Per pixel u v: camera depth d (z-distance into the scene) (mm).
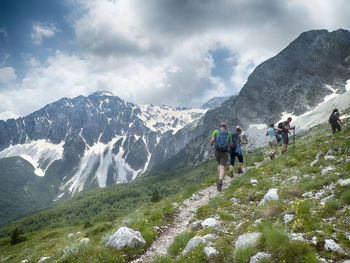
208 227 6969
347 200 5551
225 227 6789
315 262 3746
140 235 7750
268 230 4949
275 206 6570
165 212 10188
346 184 6176
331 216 5191
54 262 7289
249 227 5980
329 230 4617
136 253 6871
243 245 4898
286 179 9656
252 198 8742
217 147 11273
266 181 10016
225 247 5285
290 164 11992
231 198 9250
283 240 4484
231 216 7473
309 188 7480
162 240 7645
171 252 6324
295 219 5414
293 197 7242
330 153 10836
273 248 4426
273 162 13461
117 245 7113
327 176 7570
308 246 4223
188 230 7406
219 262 4836
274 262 4176
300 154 12883
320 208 5633
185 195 12852
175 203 11766
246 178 11641
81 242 8453
